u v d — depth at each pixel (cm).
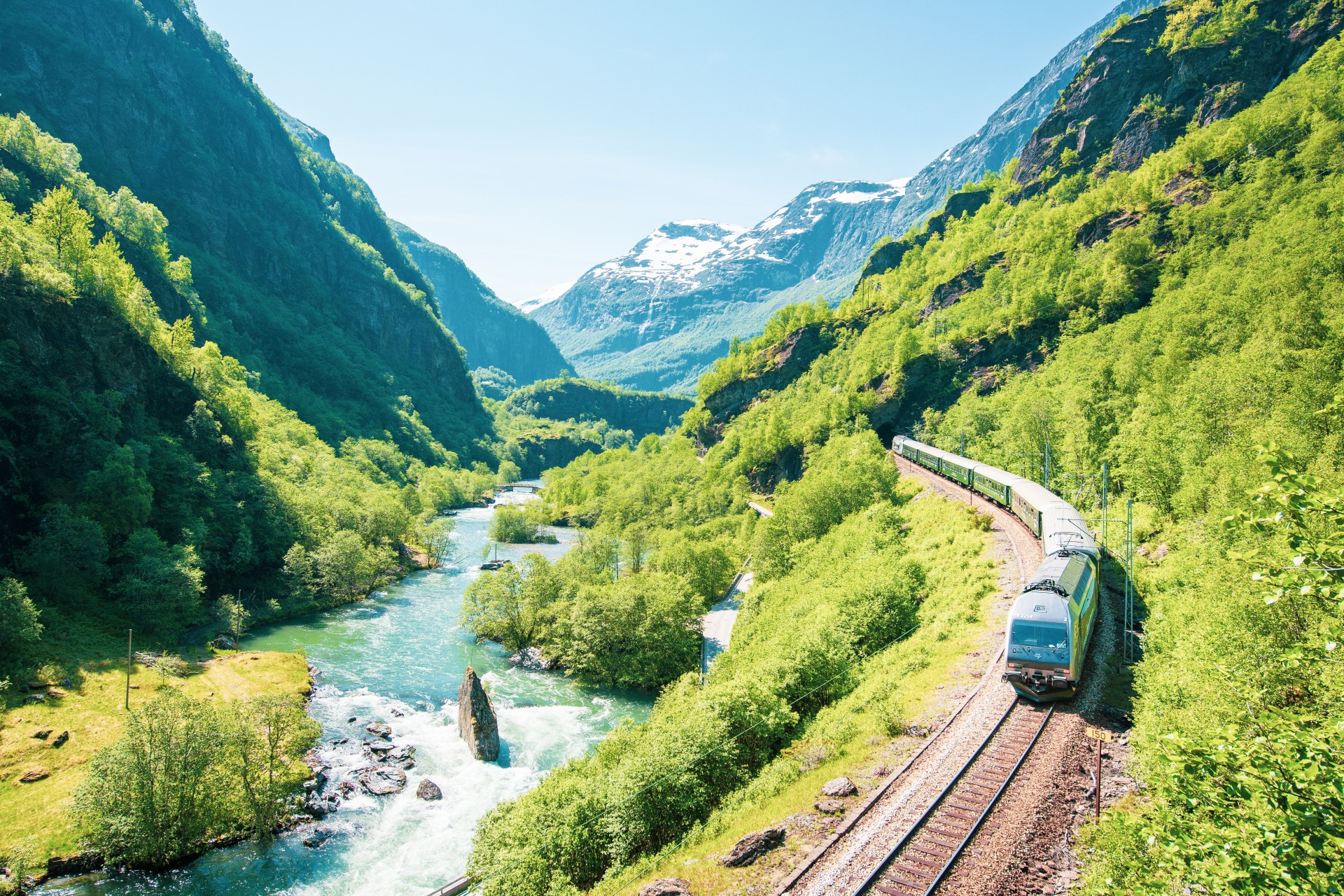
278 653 7100
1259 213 11175
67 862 3956
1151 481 5872
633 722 4762
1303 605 2455
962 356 14000
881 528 7519
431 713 6200
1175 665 2953
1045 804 2611
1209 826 1338
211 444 10462
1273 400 5438
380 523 11556
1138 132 18462
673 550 9338
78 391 8819
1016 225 18712
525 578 8819
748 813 3128
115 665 6144
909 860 2400
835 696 4381
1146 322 9950
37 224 10088
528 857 3297
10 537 7088
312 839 4369
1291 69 16538
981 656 4075
